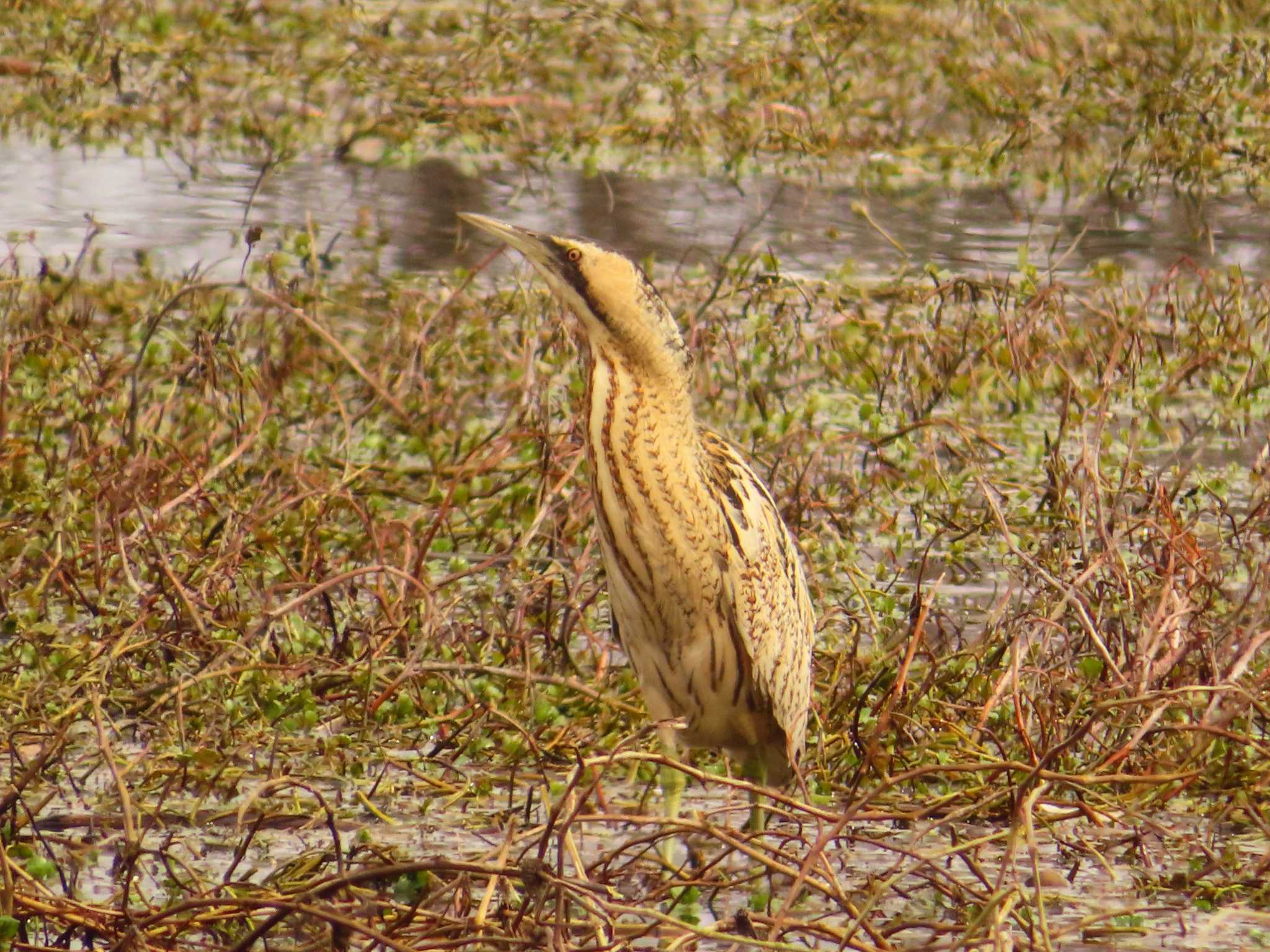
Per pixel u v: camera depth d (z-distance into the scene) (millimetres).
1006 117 35031
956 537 17703
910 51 38781
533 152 34250
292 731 13164
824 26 38875
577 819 10234
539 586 15047
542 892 9719
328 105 36375
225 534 15430
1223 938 10742
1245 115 36906
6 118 34344
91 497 16234
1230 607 15312
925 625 15461
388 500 17969
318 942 9773
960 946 9891
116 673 13984
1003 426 21031
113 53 37250
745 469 12562
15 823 11484
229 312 23609
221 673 12977
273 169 32375
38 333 20578
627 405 11742
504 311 22891
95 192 30375
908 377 21641
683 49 36531
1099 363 22219
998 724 13656
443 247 27969
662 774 12234
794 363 22766
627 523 11867
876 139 35250
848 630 15305
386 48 36438
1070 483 17578
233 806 12344
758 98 35750
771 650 12133
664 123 35500
